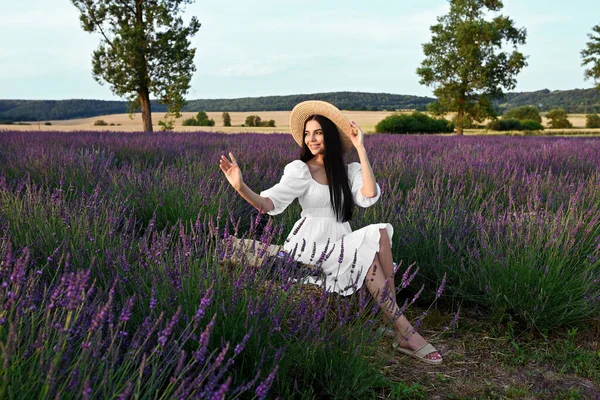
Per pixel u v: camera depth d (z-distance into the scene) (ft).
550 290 10.75
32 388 5.62
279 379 7.98
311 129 10.63
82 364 5.98
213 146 37.09
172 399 5.84
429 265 12.46
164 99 97.86
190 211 15.44
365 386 8.08
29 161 22.40
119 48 92.22
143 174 19.39
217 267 9.05
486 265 11.76
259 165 23.99
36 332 6.86
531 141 53.26
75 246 10.44
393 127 176.04
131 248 10.39
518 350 10.11
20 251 10.16
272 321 8.07
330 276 10.29
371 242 10.19
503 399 8.54
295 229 10.80
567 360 9.81
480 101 131.03
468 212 15.20
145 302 8.47
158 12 93.76
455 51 130.82
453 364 9.67
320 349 8.29
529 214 13.57
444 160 26.04
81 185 18.24
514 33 132.46
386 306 9.82
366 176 10.66
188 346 7.97
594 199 16.87
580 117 398.21
